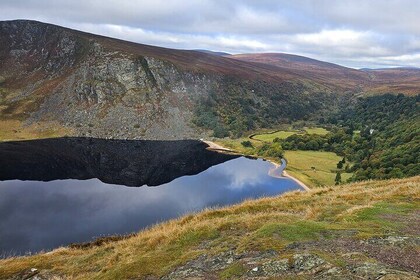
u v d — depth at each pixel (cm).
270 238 1595
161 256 1720
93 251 2327
